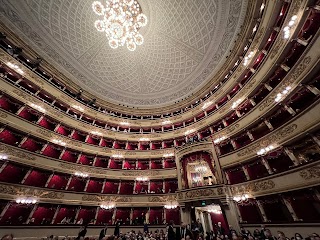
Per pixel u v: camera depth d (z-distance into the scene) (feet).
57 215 52.21
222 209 47.88
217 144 61.77
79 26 71.10
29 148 55.62
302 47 39.27
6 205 44.06
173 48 79.97
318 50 31.96
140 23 70.90
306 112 35.40
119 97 96.53
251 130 52.65
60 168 58.59
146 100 99.25
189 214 52.70
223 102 73.15
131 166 76.64
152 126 90.74
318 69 33.35
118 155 75.41
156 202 63.21
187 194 54.08
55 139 62.59
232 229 41.73
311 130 34.01
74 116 75.61
